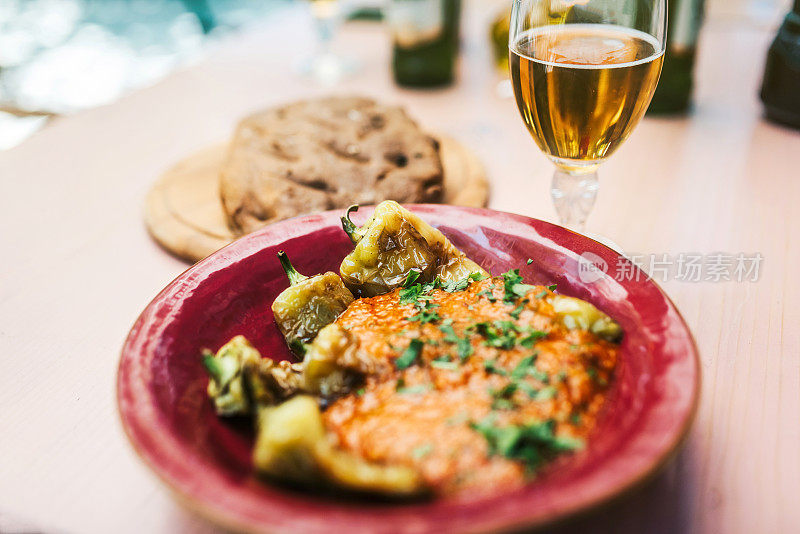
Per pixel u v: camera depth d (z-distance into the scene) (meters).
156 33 1.65
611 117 0.40
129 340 0.34
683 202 0.53
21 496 0.33
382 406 0.32
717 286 0.44
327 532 0.25
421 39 0.73
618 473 0.27
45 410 0.37
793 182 0.55
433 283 0.39
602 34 0.40
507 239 0.41
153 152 0.64
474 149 0.62
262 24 0.99
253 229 0.49
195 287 0.37
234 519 0.26
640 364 0.33
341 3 1.05
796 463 0.33
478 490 0.28
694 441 0.34
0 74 1.45
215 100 0.74
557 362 0.32
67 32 1.69
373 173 0.51
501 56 0.75
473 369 0.32
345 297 0.40
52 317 0.44
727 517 0.31
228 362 0.34
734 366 0.39
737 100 0.69
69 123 0.71
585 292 0.37
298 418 0.29
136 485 0.33
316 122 0.57
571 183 0.45
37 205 0.56
